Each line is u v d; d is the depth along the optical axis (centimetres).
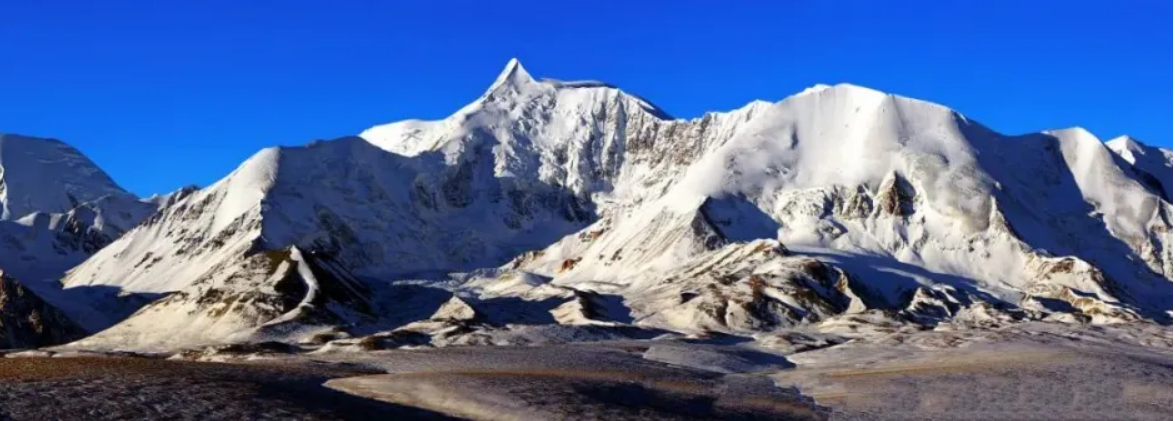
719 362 9925
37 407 4741
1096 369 7756
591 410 5453
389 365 8781
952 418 5569
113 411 4756
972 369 7931
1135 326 15025
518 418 5281
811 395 6769
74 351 13775
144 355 12469
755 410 5831
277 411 5038
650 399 6103
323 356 10362
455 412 5534
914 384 7094
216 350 12288
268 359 10256
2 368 6644
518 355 10125
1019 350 10344
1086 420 5506
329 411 5175
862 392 6750
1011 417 5597
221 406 5053
